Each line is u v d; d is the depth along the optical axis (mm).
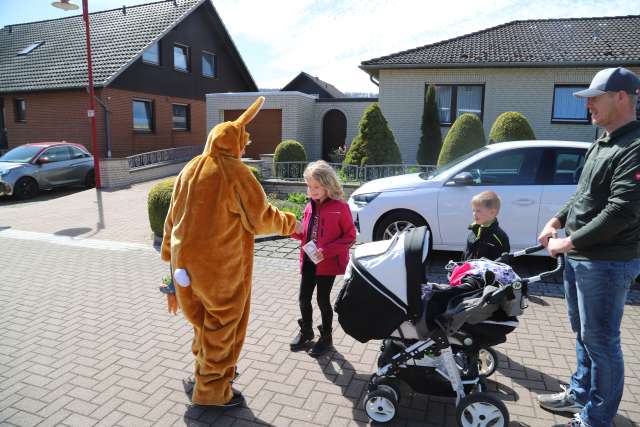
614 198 2502
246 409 3324
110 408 3344
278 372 3816
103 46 20594
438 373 3098
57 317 4953
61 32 23141
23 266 6820
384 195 6547
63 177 14656
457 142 12008
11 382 3688
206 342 3150
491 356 3580
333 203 3932
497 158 6188
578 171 5934
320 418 3221
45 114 19703
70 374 3807
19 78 20188
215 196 2979
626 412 3217
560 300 5242
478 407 2926
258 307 5164
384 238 6613
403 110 15945
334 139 19328
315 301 5340
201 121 24172
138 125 20562
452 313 2922
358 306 3018
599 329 2727
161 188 8281
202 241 2963
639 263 2684
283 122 17859
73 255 7422
